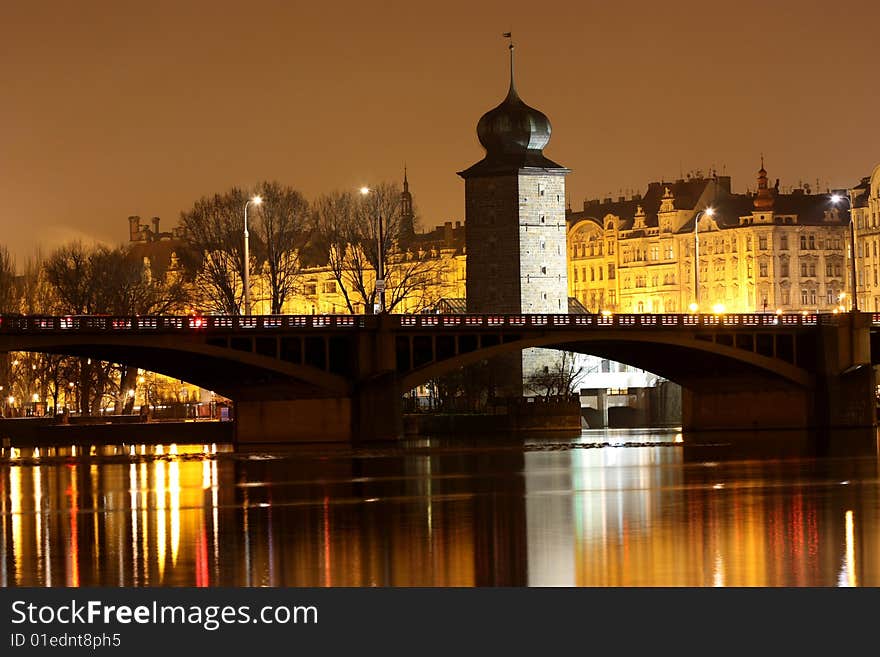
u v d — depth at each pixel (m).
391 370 184.12
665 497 118.31
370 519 107.19
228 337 176.00
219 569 88.12
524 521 105.00
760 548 93.25
